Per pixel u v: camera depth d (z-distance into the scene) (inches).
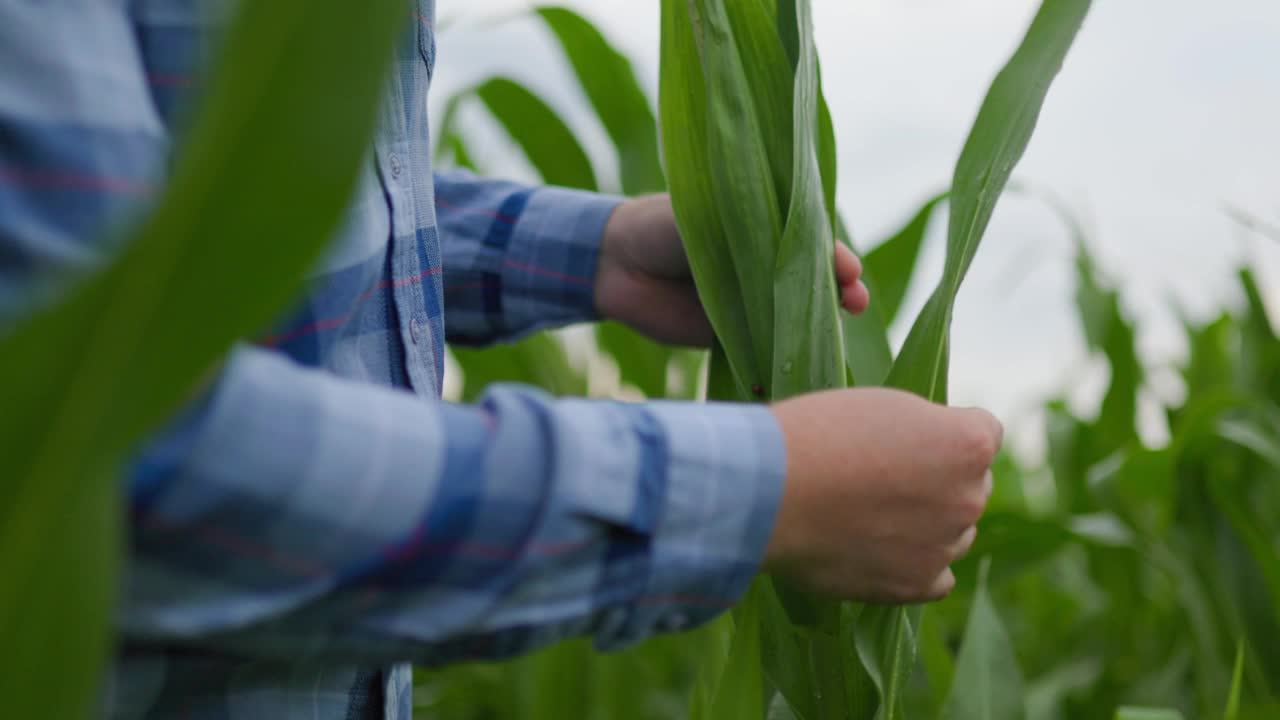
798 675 17.2
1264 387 35.4
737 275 17.4
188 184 4.9
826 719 17.1
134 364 5.1
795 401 12.5
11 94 8.9
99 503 5.6
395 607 10.2
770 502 11.5
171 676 11.7
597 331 35.0
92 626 5.7
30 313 5.3
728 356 17.2
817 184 16.6
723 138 16.8
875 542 12.1
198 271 5.0
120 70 9.8
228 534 9.1
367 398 10.0
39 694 5.7
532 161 31.2
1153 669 36.3
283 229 5.1
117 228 8.1
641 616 11.5
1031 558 27.9
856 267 19.1
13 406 5.1
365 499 9.5
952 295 15.9
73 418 5.1
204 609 9.4
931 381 15.8
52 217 8.9
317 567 9.5
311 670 13.3
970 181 16.1
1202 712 29.0
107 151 9.3
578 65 30.8
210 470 8.8
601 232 22.4
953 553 12.6
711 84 16.8
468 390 34.0
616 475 10.9
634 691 30.5
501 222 23.5
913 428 12.0
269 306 5.2
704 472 11.3
